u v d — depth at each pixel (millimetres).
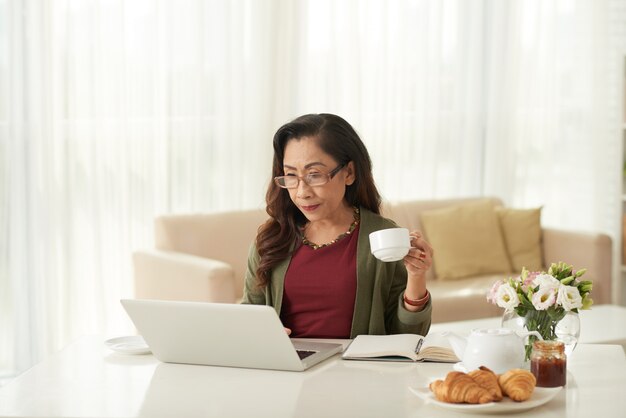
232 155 4699
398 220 4691
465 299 4156
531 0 5281
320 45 4824
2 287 4305
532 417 1591
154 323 1937
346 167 2189
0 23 4195
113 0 4398
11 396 1764
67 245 4398
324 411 1637
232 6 4637
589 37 5410
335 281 2213
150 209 4555
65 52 4320
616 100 5465
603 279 4543
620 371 1912
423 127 5082
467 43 5168
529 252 4734
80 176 4426
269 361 1907
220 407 1674
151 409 1674
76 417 1638
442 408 1639
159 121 4543
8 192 4270
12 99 4234
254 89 4734
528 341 1932
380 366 1936
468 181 5250
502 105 5273
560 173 5445
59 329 4438
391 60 4992
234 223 4309
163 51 4523
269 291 2283
